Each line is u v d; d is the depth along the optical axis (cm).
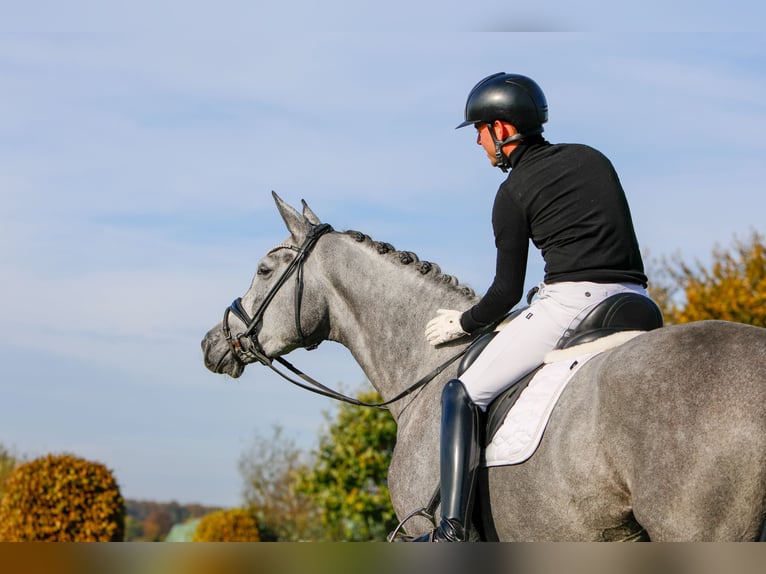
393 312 917
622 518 624
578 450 629
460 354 857
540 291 754
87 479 3164
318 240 974
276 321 983
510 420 706
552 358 711
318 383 991
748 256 3912
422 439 830
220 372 1031
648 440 582
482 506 735
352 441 3388
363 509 3338
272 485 5072
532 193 745
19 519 3108
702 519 557
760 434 541
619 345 667
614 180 744
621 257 728
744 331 581
